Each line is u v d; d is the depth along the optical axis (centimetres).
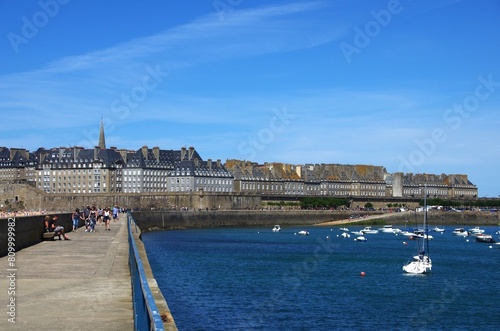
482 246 14050
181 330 4503
